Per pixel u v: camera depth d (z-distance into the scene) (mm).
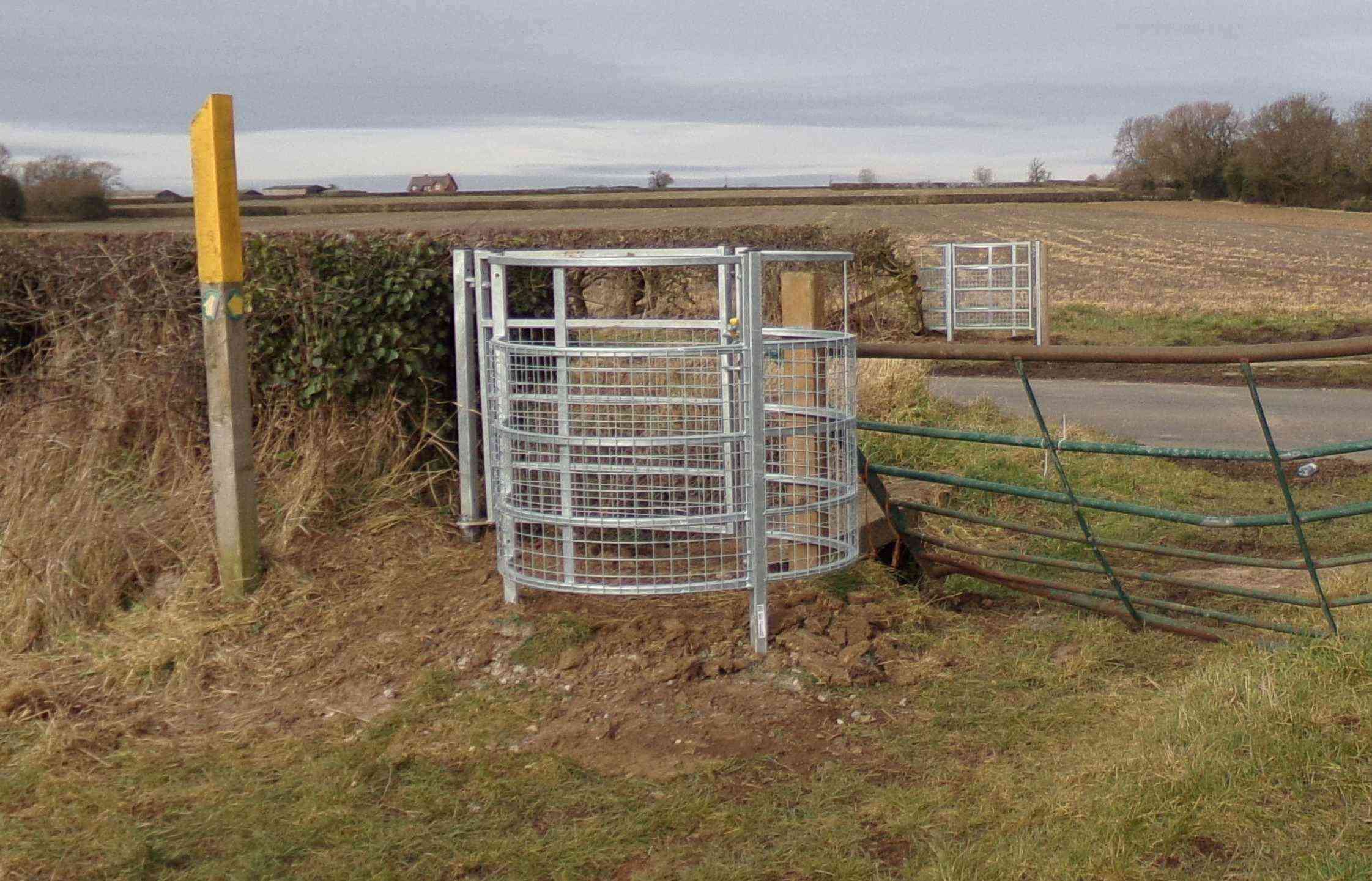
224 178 5457
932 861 3459
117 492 6598
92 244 7426
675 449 5781
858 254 19469
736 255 4547
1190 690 4320
